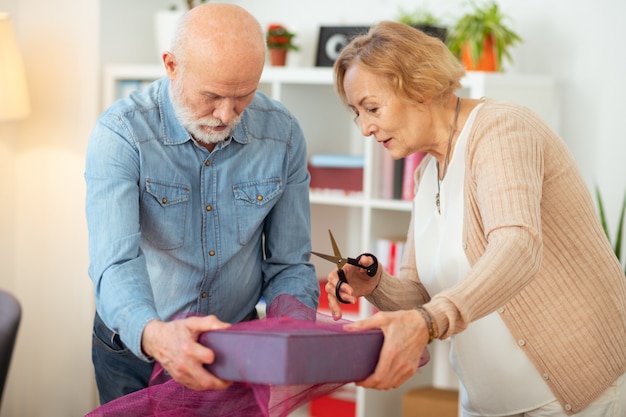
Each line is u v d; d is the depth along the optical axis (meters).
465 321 1.70
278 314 2.05
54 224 4.29
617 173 3.58
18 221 4.36
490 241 1.82
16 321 3.05
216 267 2.21
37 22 4.25
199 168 2.17
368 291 2.23
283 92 3.90
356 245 4.26
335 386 1.80
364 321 1.67
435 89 2.00
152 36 4.45
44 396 4.37
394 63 1.97
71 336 4.28
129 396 2.00
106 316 1.92
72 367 4.28
